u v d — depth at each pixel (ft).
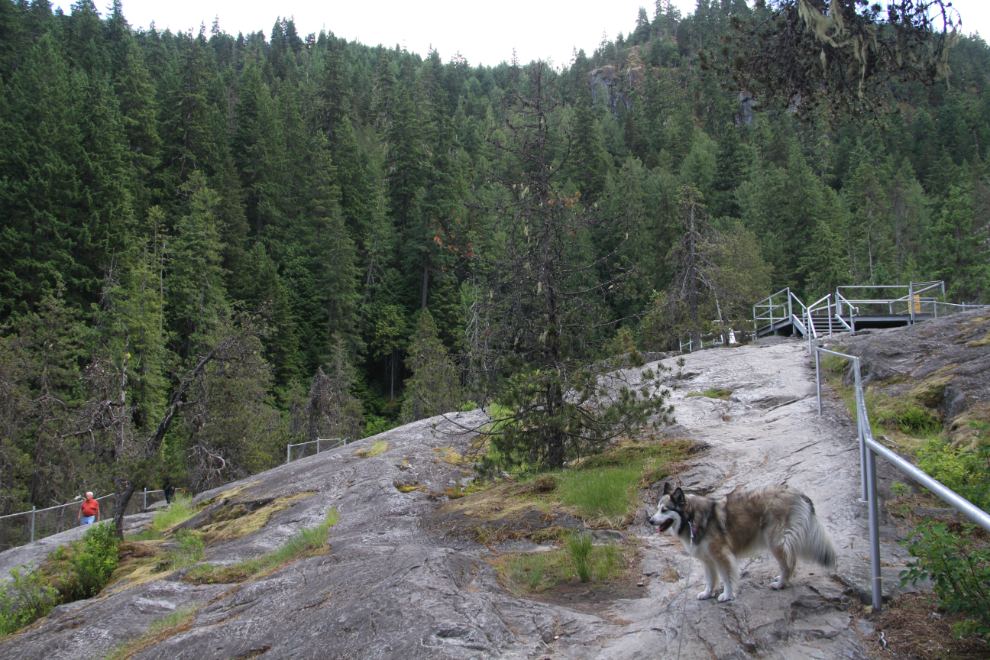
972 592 13.89
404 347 227.40
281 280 217.77
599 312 41.06
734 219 231.30
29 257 150.41
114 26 370.73
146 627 23.95
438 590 19.56
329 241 231.71
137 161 220.02
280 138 290.35
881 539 19.71
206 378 47.60
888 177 306.76
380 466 45.96
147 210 197.36
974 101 439.63
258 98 285.84
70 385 120.57
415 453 49.34
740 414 42.78
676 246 110.83
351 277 225.76
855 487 24.08
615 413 36.73
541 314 40.88
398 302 244.22
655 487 30.09
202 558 35.09
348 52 590.96
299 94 393.70
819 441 32.19
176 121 239.50
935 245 183.52
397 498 39.60
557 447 37.86
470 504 34.24
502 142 43.57
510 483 37.45
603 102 518.78
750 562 19.67
